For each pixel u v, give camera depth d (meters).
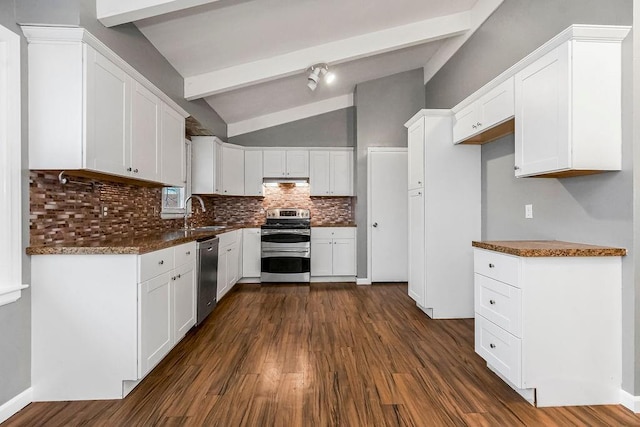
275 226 5.06
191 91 3.74
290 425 1.74
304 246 5.06
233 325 3.23
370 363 2.44
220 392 2.05
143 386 2.12
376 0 3.11
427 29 3.73
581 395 1.94
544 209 2.54
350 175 5.59
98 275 2.00
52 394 1.98
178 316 2.66
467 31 3.75
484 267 2.30
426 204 3.44
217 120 5.10
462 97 3.87
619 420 1.80
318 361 2.47
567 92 1.90
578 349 1.94
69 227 2.30
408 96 5.04
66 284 1.99
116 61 2.22
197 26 2.87
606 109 1.89
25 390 1.93
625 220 1.90
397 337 2.94
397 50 4.31
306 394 2.03
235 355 2.57
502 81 2.52
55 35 1.92
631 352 1.89
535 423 1.77
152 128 2.74
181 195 4.18
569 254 1.90
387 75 5.00
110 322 2.00
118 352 2.01
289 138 5.68
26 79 1.93
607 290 1.94
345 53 3.74
